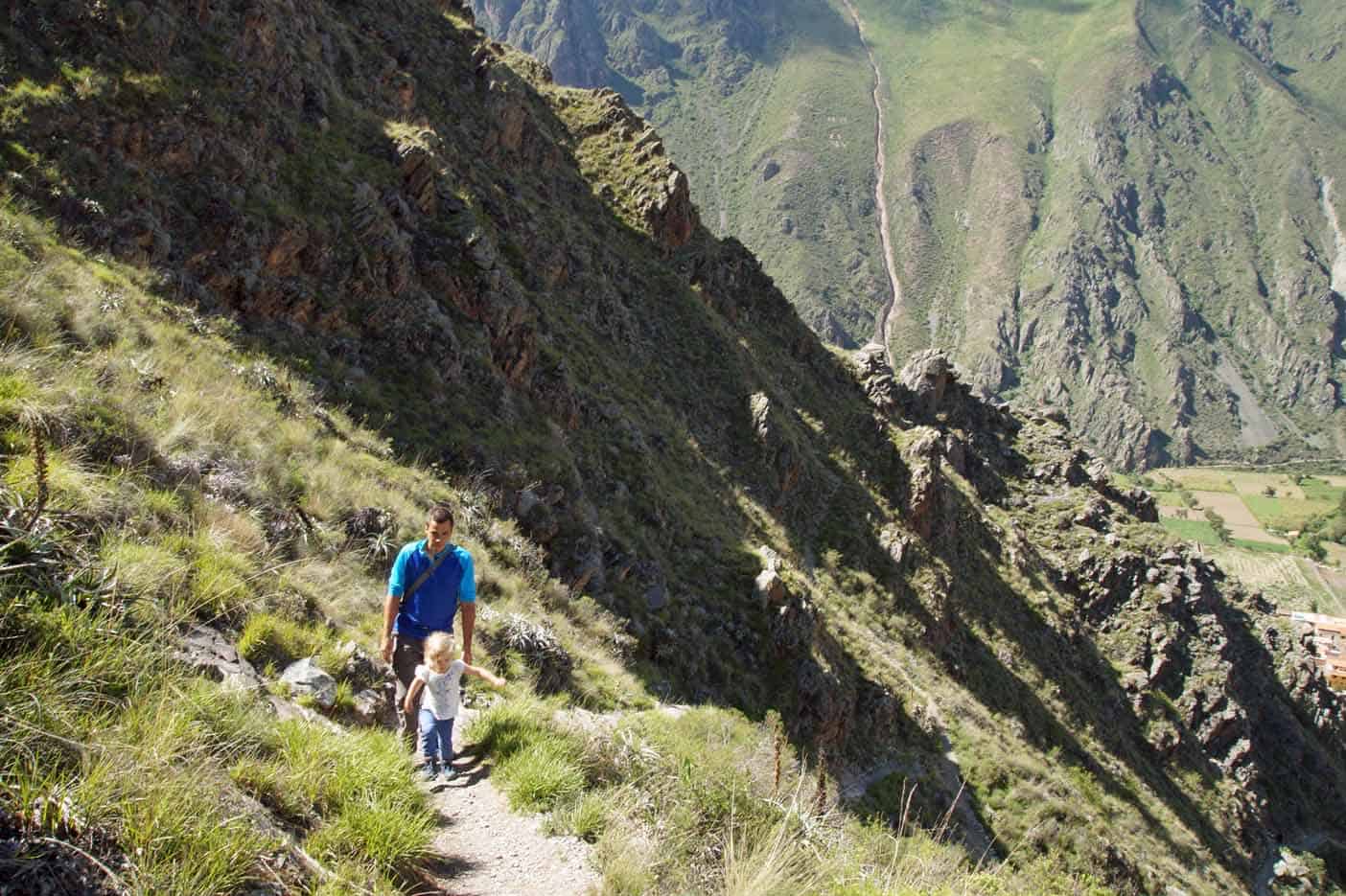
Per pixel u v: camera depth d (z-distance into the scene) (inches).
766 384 1888.5
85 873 146.7
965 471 2765.7
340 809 217.9
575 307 1515.7
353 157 1011.3
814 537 1669.5
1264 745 2672.2
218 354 629.0
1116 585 2596.0
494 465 826.8
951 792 1146.7
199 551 315.0
